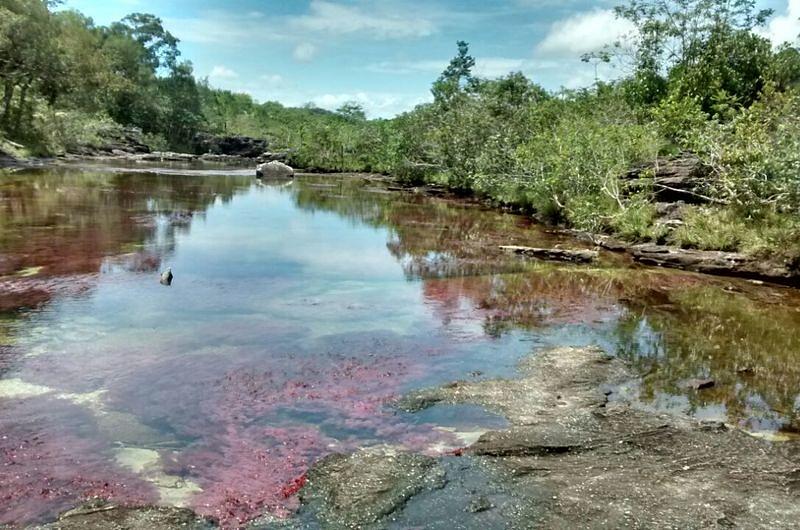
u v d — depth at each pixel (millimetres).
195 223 19047
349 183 39594
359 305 10523
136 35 71188
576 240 18359
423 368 7676
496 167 27328
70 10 54938
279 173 43625
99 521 4328
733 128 18000
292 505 4695
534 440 5723
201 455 5422
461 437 5891
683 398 7043
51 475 5012
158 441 5641
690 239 15211
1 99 41438
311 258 14500
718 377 7699
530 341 8898
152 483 4957
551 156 21875
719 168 16375
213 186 32406
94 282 11148
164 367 7320
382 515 4531
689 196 18156
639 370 7859
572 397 6836
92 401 6371
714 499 4770
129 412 6168
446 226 20891
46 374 6980
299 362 7684
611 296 11734
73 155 47375
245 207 24094
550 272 13773
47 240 14688
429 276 13070
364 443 5730
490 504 4684
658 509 4629
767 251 13516
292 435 5832
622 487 4934
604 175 19875
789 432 6230
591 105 29734
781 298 11789
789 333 9562
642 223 16781
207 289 11070
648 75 27469
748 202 15414
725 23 25953
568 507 4648
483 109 33719
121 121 63625
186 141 70750
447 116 36156
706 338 9250
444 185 36125
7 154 37938
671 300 11523
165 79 71875
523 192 24906
